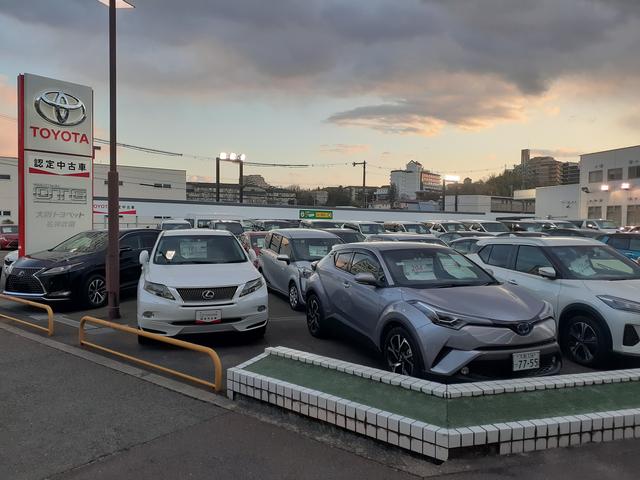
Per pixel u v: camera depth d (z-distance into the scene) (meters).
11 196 56.91
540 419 3.65
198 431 3.99
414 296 5.12
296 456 3.57
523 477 3.25
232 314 6.57
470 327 4.53
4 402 4.63
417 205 88.94
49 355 6.21
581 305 5.82
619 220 46.84
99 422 4.18
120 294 10.69
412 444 3.52
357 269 6.41
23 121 13.02
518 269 7.16
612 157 47.62
